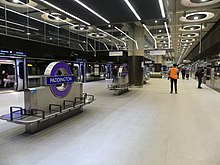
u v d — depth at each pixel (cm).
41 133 374
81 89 591
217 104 677
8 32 1087
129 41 1303
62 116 467
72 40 1595
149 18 611
